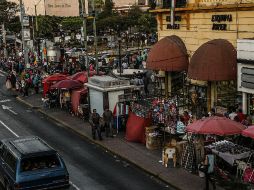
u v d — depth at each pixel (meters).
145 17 76.50
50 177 14.59
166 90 30.64
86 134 25.27
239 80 22.06
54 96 33.81
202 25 26.66
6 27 92.31
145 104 25.73
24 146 15.47
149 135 21.56
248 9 23.05
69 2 112.62
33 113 32.81
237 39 21.86
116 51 59.91
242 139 18.72
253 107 21.75
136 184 17.27
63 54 50.91
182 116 22.36
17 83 42.22
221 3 25.08
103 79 26.23
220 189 15.94
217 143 17.95
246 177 16.27
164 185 17.08
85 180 17.86
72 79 31.19
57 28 89.38
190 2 27.66
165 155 18.91
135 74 35.69
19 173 14.35
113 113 25.28
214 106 24.72
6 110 34.25
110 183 17.44
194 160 17.97
